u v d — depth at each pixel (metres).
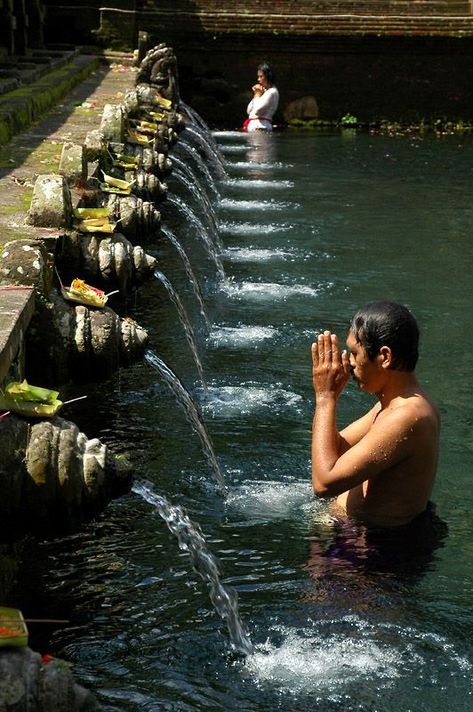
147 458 7.46
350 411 8.41
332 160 24.34
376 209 17.92
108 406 8.48
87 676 4.91
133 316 11.24
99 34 30.98
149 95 20.48
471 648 5.13
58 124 15.81
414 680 4.89
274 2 32.66
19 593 5.62
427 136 30.27
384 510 6.32
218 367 9.67
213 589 5.54
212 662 5.03
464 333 10.77
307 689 4.83
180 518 5.84
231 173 22.14
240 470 7.31
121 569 5.89
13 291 6.47
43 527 4.81
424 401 6.23
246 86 31.94
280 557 5.98
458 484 7.01
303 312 11.64
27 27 28.45
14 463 4.67
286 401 8.78
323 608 5.45
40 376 6.82
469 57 32.38
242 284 12.77
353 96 32.44
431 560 5.96
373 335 6.16
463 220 16.95
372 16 32.28
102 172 11.32
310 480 7.14
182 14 31.45
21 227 8.21
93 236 8.47
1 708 3.44
